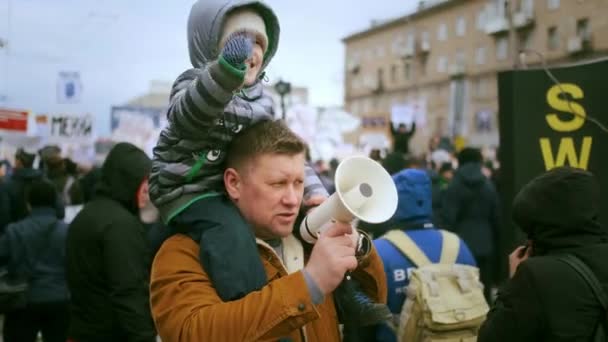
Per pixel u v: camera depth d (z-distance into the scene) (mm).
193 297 1207
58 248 3916
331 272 1141
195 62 1361
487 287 6012
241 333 1113
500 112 2641
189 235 1315
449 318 2467
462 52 36906
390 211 1218
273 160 1282
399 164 5828
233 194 1323
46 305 3877
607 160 2492
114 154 2973
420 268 2637
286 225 1312
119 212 2855
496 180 7871
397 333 2613
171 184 1312
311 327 1397
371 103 50219
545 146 2562
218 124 1287
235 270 1202
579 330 1681
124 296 2711
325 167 12438
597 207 1858
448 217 5957
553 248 1837
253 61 1320
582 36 14828
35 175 6887
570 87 2564
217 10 1282
